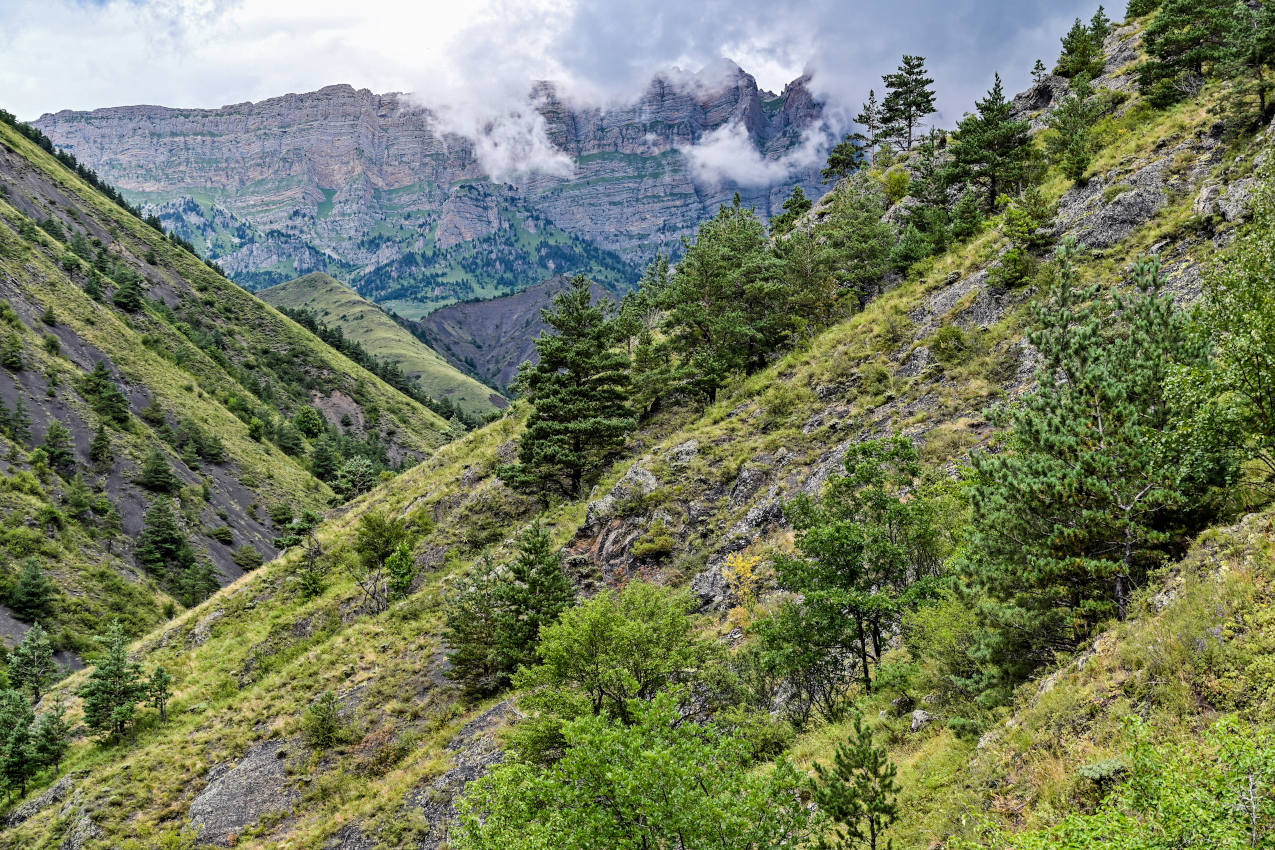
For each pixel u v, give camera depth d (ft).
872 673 68.28
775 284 165.27
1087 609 46.52
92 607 279.90
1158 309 51.37
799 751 62.18
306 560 180.14
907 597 64.54
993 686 50.49
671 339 180.24
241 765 115.24
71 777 127.54
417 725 111.65
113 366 444.96
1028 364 104.99
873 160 286.05
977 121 178.19
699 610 99.40
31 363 384.27
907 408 111.86
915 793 46.37
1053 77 229.66
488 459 183.73
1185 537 45.32
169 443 416.26
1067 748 38.86
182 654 163.12
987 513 52.90
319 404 645.92
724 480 120.88
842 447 111.45
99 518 330.54
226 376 554.05
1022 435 53.11
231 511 397.60
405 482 207.82
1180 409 46.44
